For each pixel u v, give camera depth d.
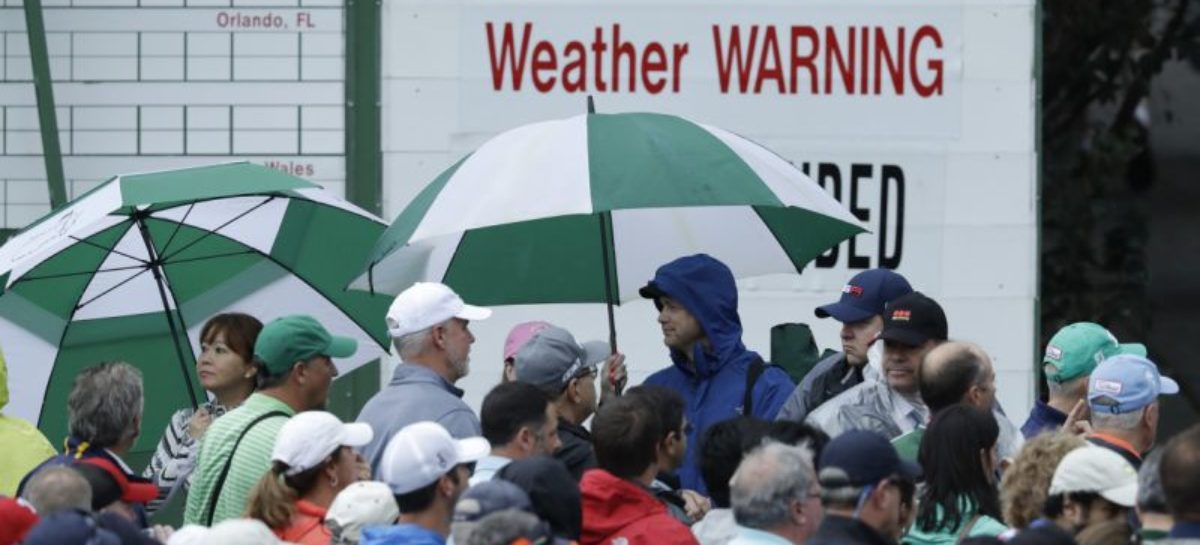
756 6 26.39
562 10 26.42
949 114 26.53
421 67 26.41
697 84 26.41
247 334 24.94
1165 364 40.75
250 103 26.53
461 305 23.14
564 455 22.83
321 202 24.91
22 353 26.30
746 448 20.22
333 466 20.23
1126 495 17.80
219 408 25.39
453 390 23.02
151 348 26.66
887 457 17.83
